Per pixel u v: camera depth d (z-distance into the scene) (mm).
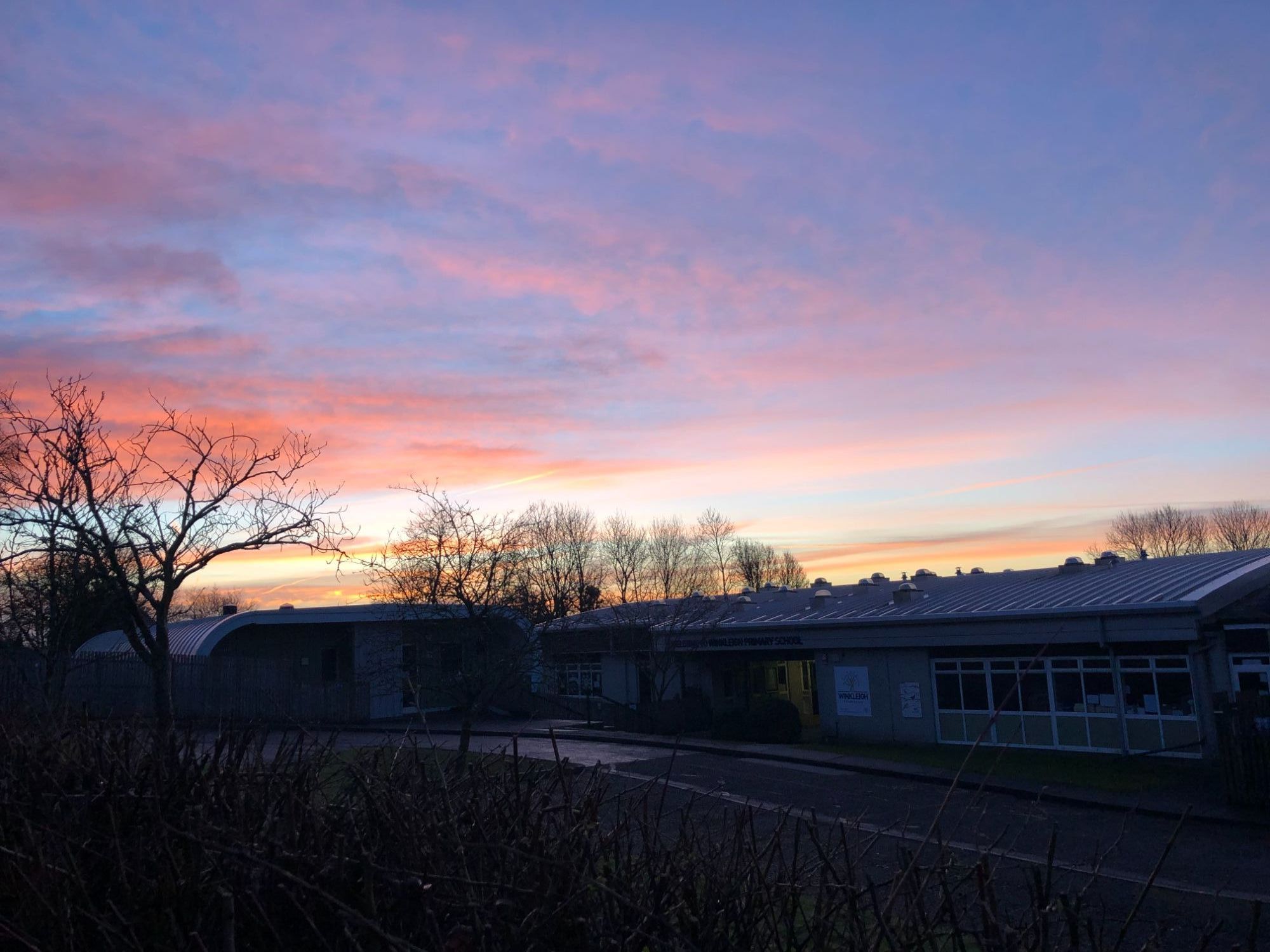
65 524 11867
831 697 29031
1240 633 21781
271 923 3359
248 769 4594
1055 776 20391
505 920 3352
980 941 3439
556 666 34656
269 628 35750
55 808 4148
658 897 3480
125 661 25062
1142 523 73562
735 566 83000
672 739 28141
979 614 25344
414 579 19281
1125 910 9625
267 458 19172
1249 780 16406
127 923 3439
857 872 4488
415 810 3842
